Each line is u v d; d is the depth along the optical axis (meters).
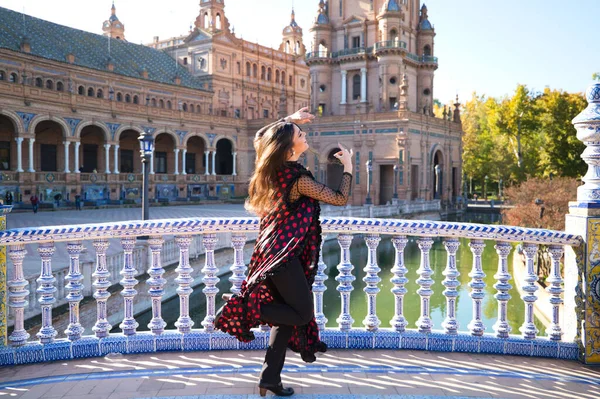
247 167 61.47
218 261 21.38
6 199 37.34
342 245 4.83
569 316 4.80
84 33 54.62
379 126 53.09
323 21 62.12
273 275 3.31
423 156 55.50
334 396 3.66
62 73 46.75
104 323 4.69
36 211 36.94
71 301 4.62
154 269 4.75
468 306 17.45
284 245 3.31
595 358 4.48
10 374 4.18
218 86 63.59
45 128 45.72
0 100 37.53
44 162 46.34
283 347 3.61
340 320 4.86
